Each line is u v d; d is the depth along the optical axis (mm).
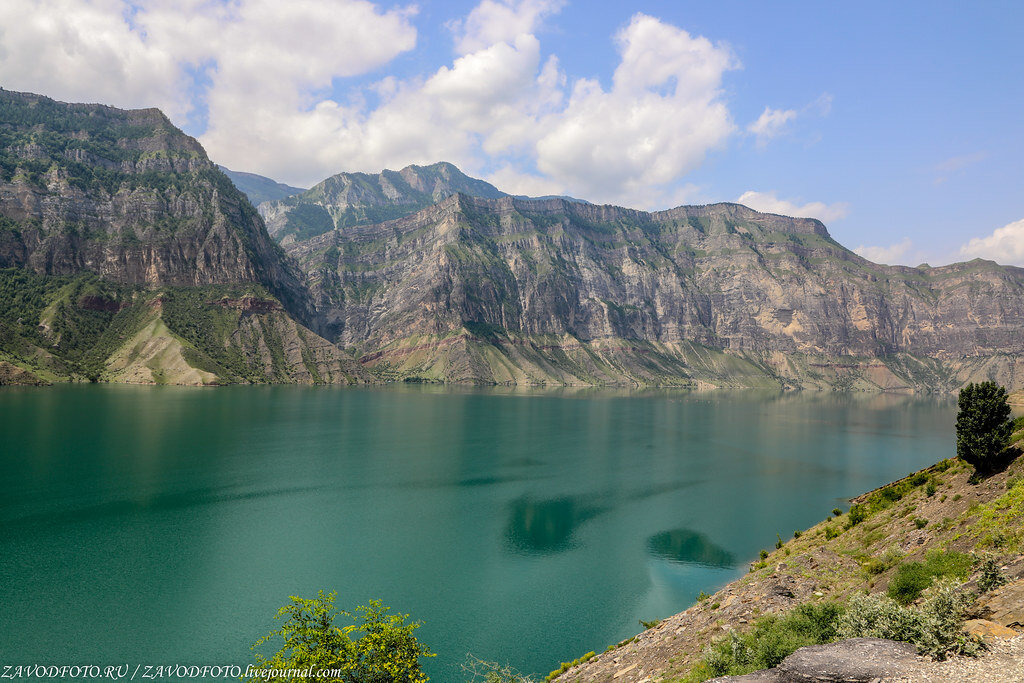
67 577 65250
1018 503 33281
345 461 141125
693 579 70062
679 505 106000
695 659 29750
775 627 24766
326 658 26422
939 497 50344
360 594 63906
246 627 55281
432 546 80562
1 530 80125
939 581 24188
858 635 21234
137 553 73625
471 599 63406
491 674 42281
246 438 167625
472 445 173500
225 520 89312
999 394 49750
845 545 51438
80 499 96688
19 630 53250
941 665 17172
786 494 115500
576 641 54312
